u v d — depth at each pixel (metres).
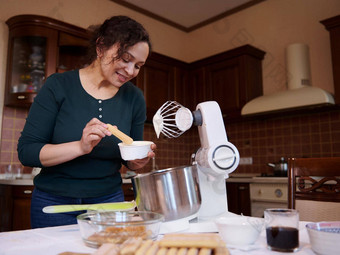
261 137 3.23
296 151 2.96
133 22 0.99
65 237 0.73
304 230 0.79
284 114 2.96
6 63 2.65
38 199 1.02
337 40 2.46
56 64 2.60
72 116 1.05
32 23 2.53
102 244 0.59
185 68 3.59
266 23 3.37
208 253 0.52
